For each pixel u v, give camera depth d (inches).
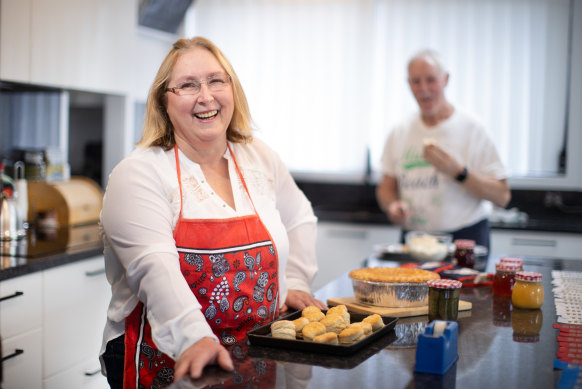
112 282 65.3
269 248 66.1
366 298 69.1
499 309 69.7
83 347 107.6
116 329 65.0
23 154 132.4
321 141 178.2
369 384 45.7
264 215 67.5
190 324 53.1
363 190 181.9
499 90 163.5
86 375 108.7
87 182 136.7
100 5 132.3
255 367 49.3
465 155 125.4
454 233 125.9
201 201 63.9
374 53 173.0
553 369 49.3
